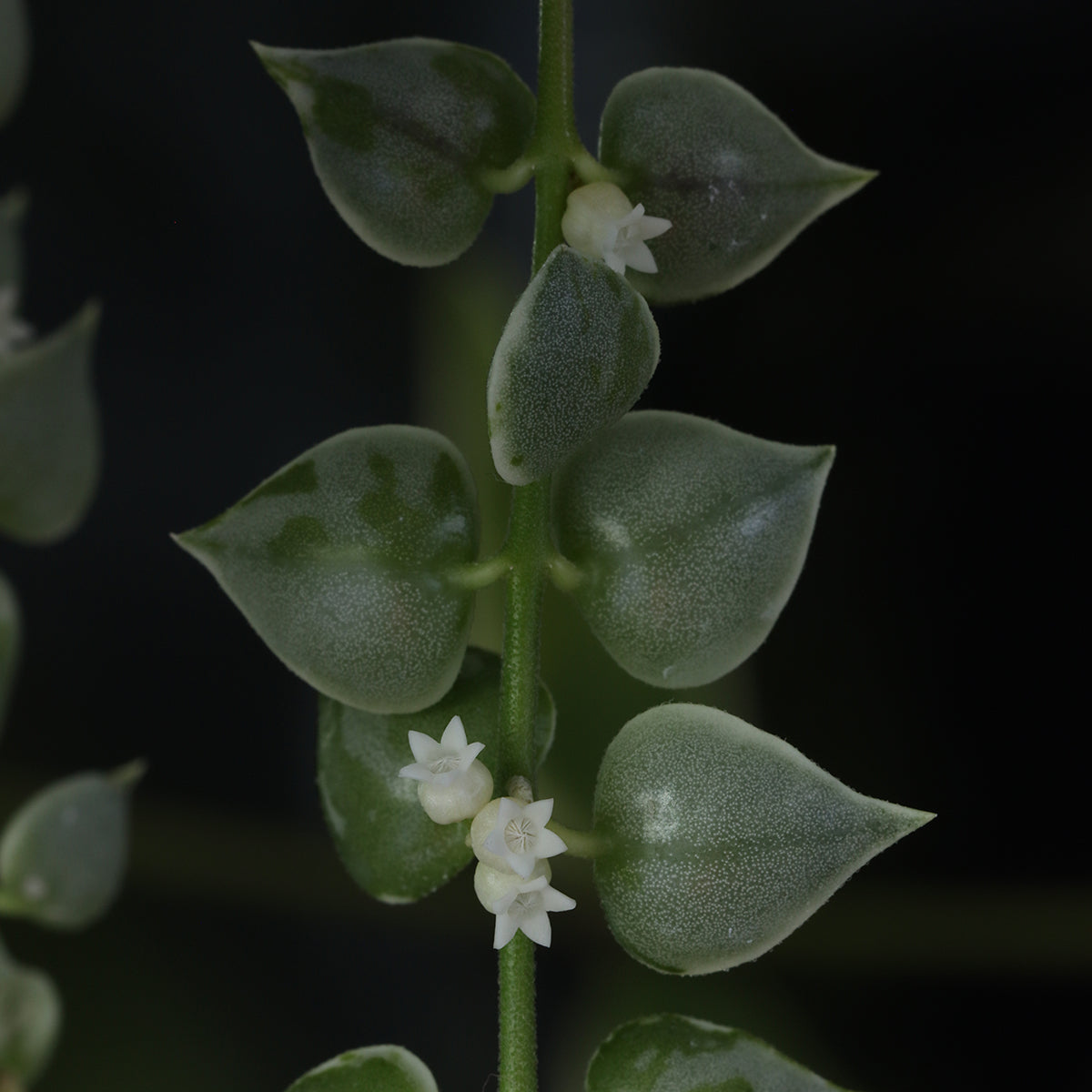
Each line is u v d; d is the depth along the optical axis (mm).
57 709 351
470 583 315
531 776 314
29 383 341
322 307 365
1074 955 358
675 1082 314
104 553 355
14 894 338
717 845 309
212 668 357
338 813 320
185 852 351
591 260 304
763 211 321
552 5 319
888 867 361
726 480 315
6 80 355
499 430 304
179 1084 344
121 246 361
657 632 316
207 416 362
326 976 352
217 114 365
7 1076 340
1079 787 362
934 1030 357
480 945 354
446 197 319
